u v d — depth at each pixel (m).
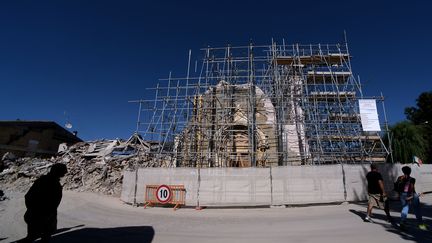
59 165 6.88
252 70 24.64
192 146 23.30
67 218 13.70
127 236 10.02
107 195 23.17
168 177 17.83
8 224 11.89
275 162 22.97
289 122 24.00
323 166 17.16
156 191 17.44
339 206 15.83
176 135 23.55
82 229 11.25
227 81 24.55
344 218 12.09
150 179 18.02
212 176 17.41
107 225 12.07
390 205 15.23
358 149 23.81
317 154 22.80
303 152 23.17
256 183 17.11
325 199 16.75
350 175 17.12
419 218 10.16
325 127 23.77
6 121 41.28
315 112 24.12
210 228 11.25
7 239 9.46
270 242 8.83
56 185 6.72
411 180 9.88
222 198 17.06
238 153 23.78
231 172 17.36
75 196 21.48
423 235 8.89
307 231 10.05
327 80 27.12
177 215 14.60
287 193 16.88
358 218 11.89
